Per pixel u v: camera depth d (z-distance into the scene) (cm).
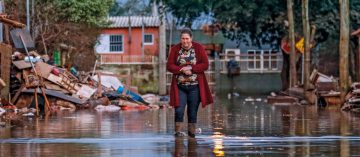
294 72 4444
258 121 2147
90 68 4488
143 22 6450
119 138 1537
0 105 2731
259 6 5219
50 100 2966
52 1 4028
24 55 3064
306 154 1241
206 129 1803
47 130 1759
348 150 1297
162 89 5494
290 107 3272
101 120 2189
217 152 1276
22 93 2888
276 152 1271
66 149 1326
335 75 5912
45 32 3966
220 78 5975
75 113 2645
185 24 5803
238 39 5691
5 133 1669
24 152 1279
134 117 2378
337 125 1942
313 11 5178
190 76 1535
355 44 4866
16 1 3834
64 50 4203
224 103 3869
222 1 5331
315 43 5356
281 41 5306
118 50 6438
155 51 6469
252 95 5581
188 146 1373
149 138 1533
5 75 2816
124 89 3325
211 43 6838
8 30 3200
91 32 4344
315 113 2658
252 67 6047
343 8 3070
